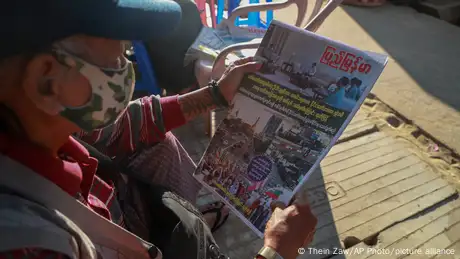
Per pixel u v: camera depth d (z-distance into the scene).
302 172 1.05
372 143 2.32
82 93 0.66
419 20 3.83
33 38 0.54
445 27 3.71
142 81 2.11
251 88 1.16
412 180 2.08
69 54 0.61
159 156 1.27
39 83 0.61
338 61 1.04
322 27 3.64
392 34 3.57
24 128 0.66
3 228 0.52
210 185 1.17
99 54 0.65
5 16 0.51
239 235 1.77
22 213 0.56
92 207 0.87
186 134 2.27
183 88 2.10
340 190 2.00
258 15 2.50
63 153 0.79
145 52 1.99
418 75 2.99
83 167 0.82
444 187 2.04
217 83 1.18
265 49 1.15
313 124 1.06
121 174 1.18
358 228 1.82
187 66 2.02
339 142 2.30
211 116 2.17
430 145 2.37
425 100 2.72
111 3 0.57
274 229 0.98
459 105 2.69
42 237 0.55
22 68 0.58
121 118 1.15
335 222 1.84
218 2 2.50
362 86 1.01
